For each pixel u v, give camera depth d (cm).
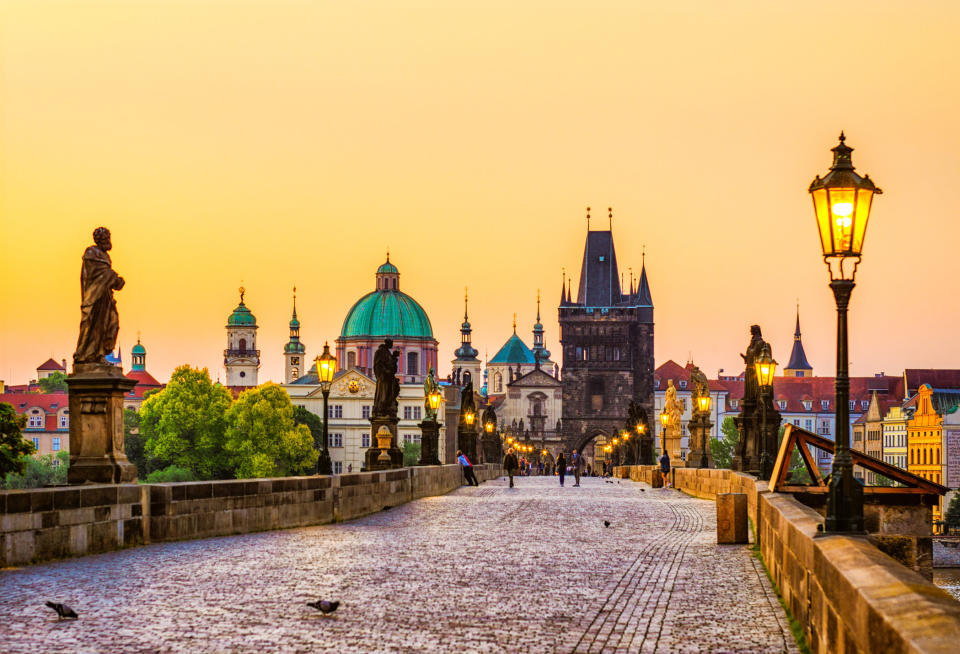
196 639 1421
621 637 1473
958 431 17750
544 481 8944
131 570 2083
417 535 2931
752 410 4788
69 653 1332
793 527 1566
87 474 2528
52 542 2217
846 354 1559
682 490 6097
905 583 950
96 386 2553
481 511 4031
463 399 8112
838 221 1550
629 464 11488
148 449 17338
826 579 1202
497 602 1745
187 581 1938
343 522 3491
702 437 7025
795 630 1495
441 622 1566
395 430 5569
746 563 2277
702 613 1658
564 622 1578
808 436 2570
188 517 2691
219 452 17662
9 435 5534
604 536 2944
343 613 1627
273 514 3073
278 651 1355
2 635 1437
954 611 832
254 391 17838
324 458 4275
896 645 802
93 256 2602
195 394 17362
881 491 2444
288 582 1934
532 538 2858
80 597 1750
